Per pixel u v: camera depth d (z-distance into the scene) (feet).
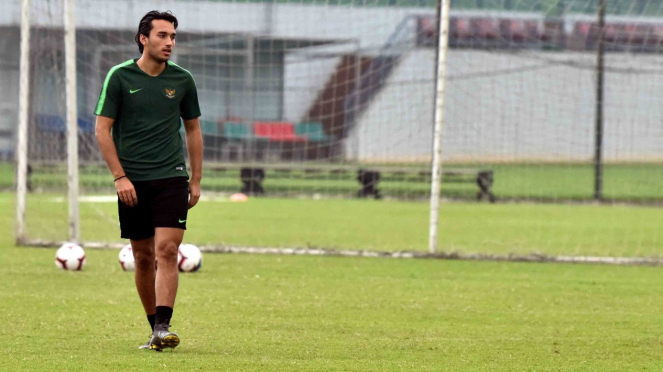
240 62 246.47
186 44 212.64
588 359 67.77
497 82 298.35
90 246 137.08
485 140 298.35
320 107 265.34
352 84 266.77
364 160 273.13
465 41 294.87
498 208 236.84
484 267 124.98
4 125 328.49
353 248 143.74
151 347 66.33
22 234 139.13
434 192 134.51
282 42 252.62
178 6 229.86
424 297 98.22
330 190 289.12
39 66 156.76
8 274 108.99
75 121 136.26
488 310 90.84
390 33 266.77
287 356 65.98
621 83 297.12
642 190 293.43
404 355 67.62
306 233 166.81
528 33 299.79
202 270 116.78
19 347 67.67
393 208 229.66
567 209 236.43
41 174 212.43
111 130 67.15
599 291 105.40
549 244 156.15
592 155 304.09
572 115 303.89
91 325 77.56
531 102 300.81
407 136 277.44
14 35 320.50
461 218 204.33
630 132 298.76
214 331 76.23
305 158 268.41
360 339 73.97
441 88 132.26
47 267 115.65
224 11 241.14
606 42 263.29
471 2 286.25
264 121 262.06
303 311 87.56
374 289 103.35
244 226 178.40
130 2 209.26
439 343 73.05
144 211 66.85
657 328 82.23
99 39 207.21
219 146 260.62
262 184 275.18
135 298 92.43
